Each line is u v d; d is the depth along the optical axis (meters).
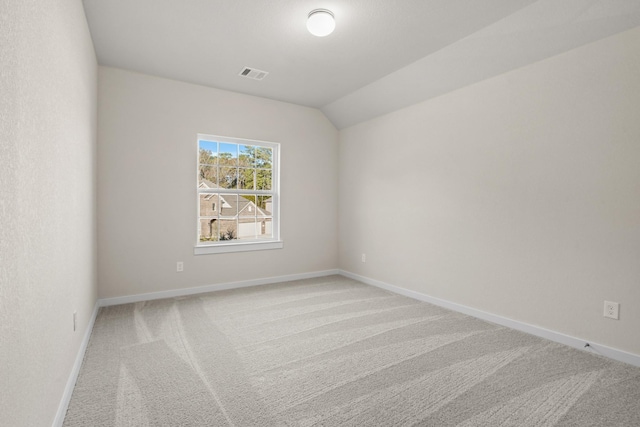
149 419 1.55
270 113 4.22
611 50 2.13
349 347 2.36
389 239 3.97
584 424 1.53
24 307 1.05
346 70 3.31
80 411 1.60
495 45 2.60
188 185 3.69
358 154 4.46
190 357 2.19
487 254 2.91
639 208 2.04
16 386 0.97
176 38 2.71
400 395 1.76
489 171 2.89
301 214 4.54
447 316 3.02
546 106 2.48
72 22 1.84
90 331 2.57
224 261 3.95
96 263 3.10
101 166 3.21
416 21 2.43
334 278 4.60
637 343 2.06
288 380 1.91
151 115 3.46
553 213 2.45
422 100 3.51
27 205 1.08
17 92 0.98
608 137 2.16
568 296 2.38
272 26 2.52
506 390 1.81
